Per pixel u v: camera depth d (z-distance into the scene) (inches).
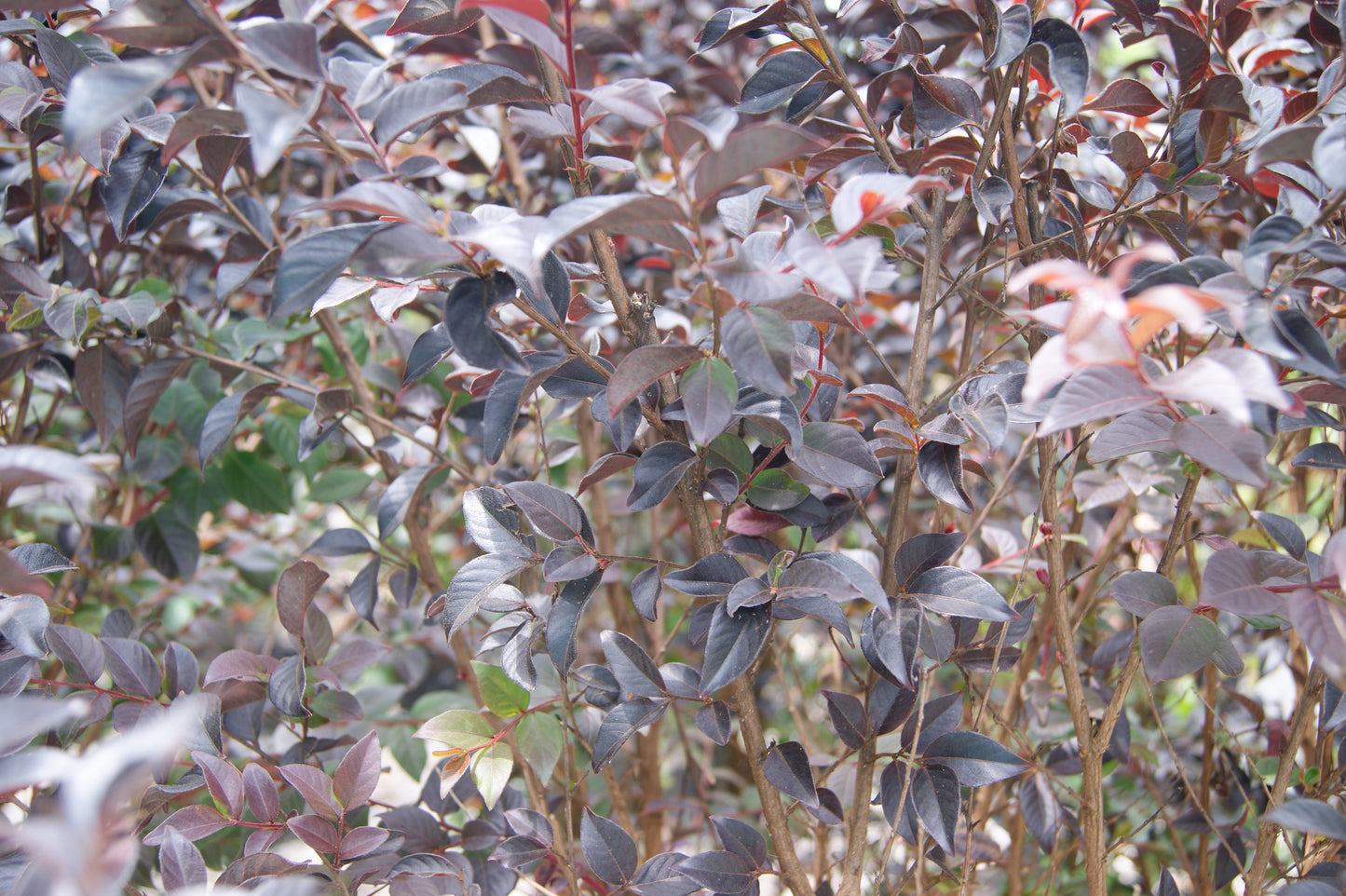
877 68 45.0
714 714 37.0
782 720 59.0
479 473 49.3
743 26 37.8
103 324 41.7
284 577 38.4
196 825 36.1
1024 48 35.9
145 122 38.0
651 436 39.5
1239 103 36.4
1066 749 43.0
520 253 32.1
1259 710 42.3
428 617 38.9
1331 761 39.6
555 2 39.7
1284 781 37.6
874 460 35.7
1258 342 32.9
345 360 44.4
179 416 44.8
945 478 36.2
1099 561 43.0
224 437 40.4
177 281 50.7
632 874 37.3
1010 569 41.3
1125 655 41.6
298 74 32.7
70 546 48.9
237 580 56.3
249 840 36.8
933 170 39.9
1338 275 33.6
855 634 50.8
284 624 39.1
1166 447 36.7
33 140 40.7
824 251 32.1
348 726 45.1
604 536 48.3
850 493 38.2
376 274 33.2
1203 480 40.1
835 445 35.9
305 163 53.2
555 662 35.6
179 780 38.0
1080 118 40.1
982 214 36.9
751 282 32.8
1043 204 40.1
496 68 36.2
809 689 61.3
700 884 36.9
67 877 27.6
